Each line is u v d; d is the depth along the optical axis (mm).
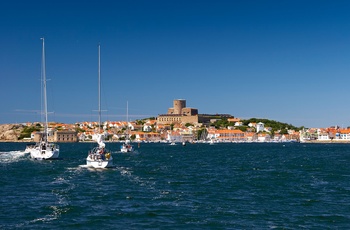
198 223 41344
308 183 68688
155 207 48406
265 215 44625
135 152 188000
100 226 40250
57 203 50562
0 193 57844
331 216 44219
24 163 111688
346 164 110500
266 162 120000
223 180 72875
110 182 69750
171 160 129500
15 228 39375
